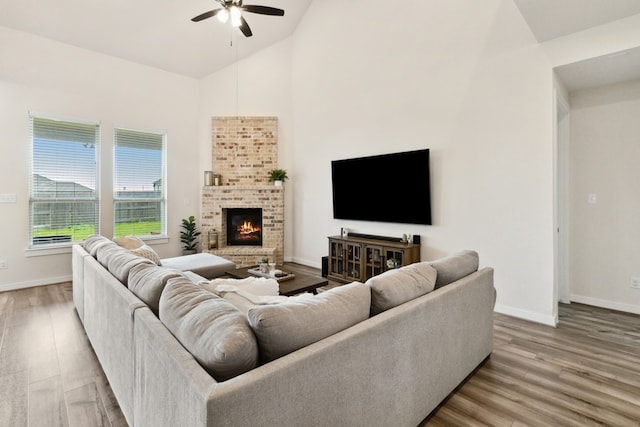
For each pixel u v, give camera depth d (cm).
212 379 93
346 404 122
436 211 382
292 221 592
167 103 543
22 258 415
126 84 497
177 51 506
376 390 136
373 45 446
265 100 585
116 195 496
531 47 306
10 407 178
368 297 149
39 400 185
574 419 171
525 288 316
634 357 240
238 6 311
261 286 197
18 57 406
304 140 561
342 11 488
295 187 584
